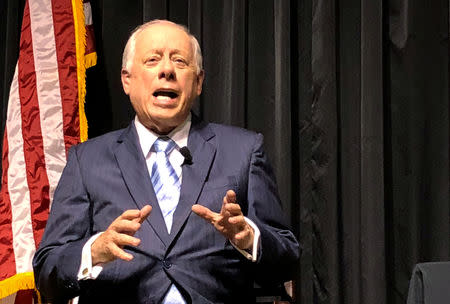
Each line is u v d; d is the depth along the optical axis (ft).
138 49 6.95
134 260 6.29
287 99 8.30
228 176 6.66
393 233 8.16
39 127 8.09
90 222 6.69
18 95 8.23
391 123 8.24
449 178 8.04
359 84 8.34
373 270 7.95
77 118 8.17
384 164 8.20
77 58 8.25
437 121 8.12
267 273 6.58
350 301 8.16
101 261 6.00
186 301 6.21
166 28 6.99
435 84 8.16
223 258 6.40
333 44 8.29
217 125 7.14
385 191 8.18
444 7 8.20
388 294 8.11
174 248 6.31
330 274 8.11
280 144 8.28
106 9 8.99
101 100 8.97
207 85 8.70
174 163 6.82
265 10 8.68
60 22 8.32
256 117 8.63
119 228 5.60
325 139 8.23
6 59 9.14
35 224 7.85
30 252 7.77
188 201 6.46
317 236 8.23
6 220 7.95
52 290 6.34
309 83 8.53
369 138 8.05
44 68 8.22
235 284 6.48
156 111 6.75
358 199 8.25
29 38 8.32
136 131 7.02
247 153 6.84
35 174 7.98
